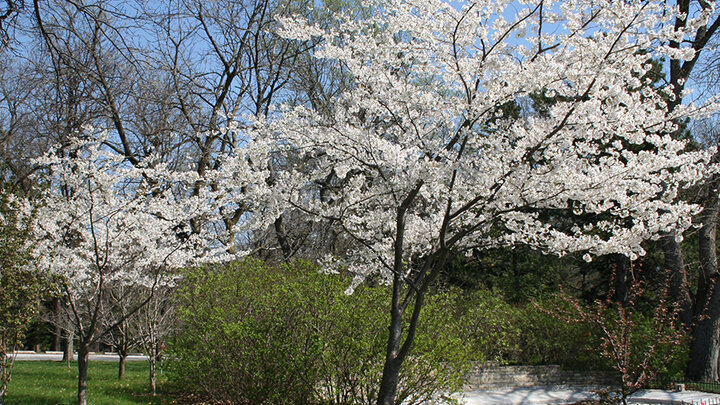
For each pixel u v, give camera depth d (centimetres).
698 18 502
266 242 1700
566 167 554
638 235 586
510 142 618
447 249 578
